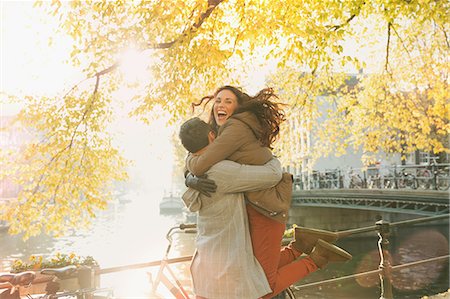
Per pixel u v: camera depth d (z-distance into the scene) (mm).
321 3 8484
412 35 12484
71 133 9125
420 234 32125
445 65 12047
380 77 13367
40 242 40969
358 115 13625
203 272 2484
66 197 9141
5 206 8977
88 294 2857
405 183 26297
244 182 2387
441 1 8781
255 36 8062
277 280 2639
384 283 4707
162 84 8391
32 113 8992
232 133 2443
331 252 2750
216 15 8398
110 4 8180
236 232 2434
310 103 11531
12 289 2869
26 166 9070
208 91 9227
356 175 33125
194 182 2473
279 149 11703
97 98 9094
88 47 8203
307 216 36000
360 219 36188
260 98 2648
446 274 20406
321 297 17422
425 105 13195
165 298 2998
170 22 8180
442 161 29375
